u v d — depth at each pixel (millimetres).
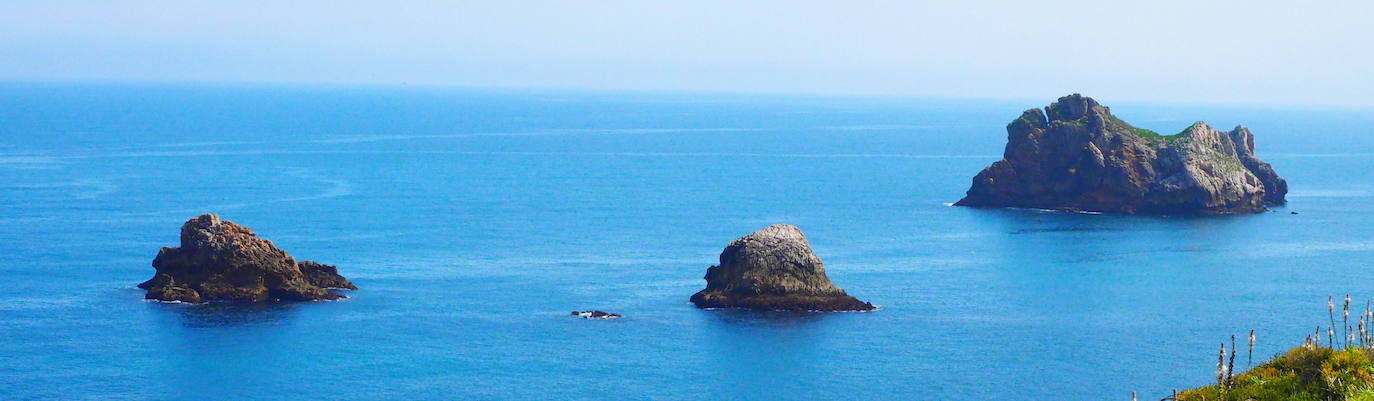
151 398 107250
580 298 146750
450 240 195000
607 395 109188
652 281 158625
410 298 145250
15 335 125812
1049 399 109062
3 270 160125
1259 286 162500
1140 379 116125
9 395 107500
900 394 110312
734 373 116000
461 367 116875
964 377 115875
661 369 116938
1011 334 132375
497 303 143500
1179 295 155500
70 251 177875
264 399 107250
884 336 130000
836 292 142500
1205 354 125562
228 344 123375
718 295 142125
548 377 114062
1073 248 191125
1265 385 54875
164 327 129250
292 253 179625
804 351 123375
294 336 126625
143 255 175250
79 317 133000
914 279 162750
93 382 111438
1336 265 179625
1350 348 54406
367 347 123250
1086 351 125938
